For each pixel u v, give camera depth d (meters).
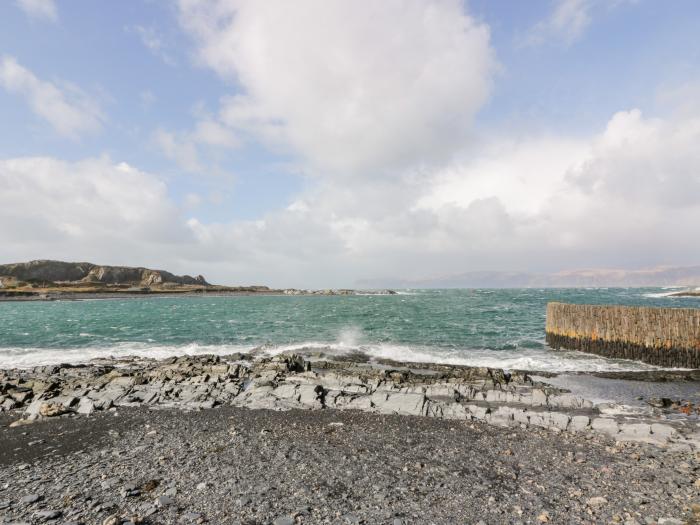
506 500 7.88
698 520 7.00
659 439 11.44
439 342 32.91
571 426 12.82
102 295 158.38
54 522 7.00
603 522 7.02
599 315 27.91
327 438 11.86
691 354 24.09
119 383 18.92
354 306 85.56
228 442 11.49
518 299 101.69
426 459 10.12
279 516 7.20
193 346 32.41
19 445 11.59
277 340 35.28
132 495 8.05
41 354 29.72
